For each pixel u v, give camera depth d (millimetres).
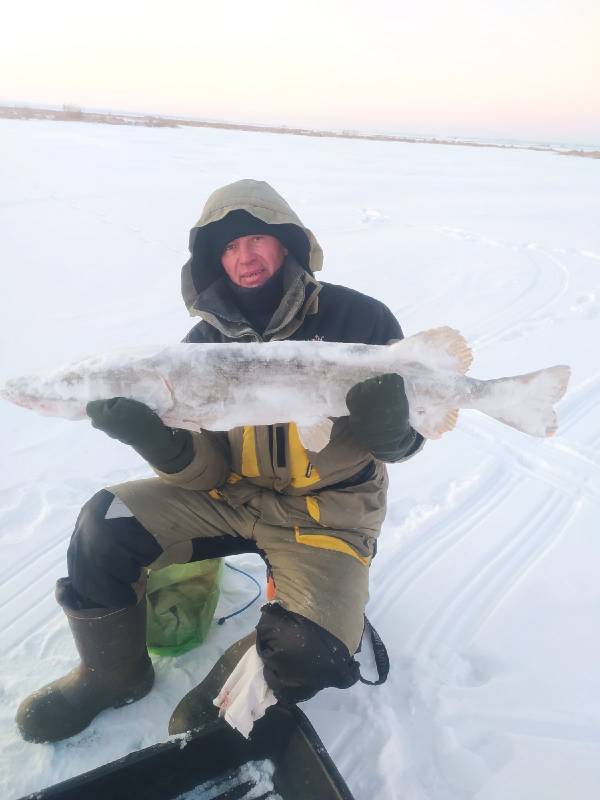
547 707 2535
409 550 3443
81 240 10070
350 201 14828
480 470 4164
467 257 9648
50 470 4129
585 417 4758
